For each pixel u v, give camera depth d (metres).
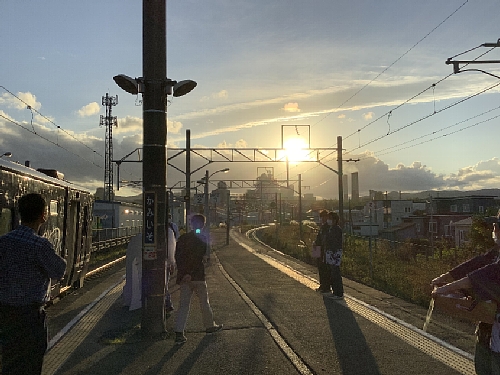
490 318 3.12
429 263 15.05
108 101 51.72
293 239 40.81
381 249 22.41
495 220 3.38
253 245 36.28
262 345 6.59
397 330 7.43
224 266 18.23
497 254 3.39
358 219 78.75
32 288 3.98
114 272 17.50
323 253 11.01
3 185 6.86
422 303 9.82
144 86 6.99
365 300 10.15
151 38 7.04
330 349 6.39
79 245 11.77
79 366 5.71
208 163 28.23
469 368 5.61
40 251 3.99
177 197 40.75
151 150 6.99
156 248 6.98
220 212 114.44
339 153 26.80
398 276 14.23
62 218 10.09
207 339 6.89
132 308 9.16
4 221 6.92
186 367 5.67
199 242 7.02
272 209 119.44
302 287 12.16
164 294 7.05
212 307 9.33
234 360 5.92
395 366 5.68
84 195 12.36
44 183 8.81
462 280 3.13
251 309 9.11
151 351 6.30
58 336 7.11
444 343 6.66
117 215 34.62
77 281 12.31
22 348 3.96
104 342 6.71
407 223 55.28
